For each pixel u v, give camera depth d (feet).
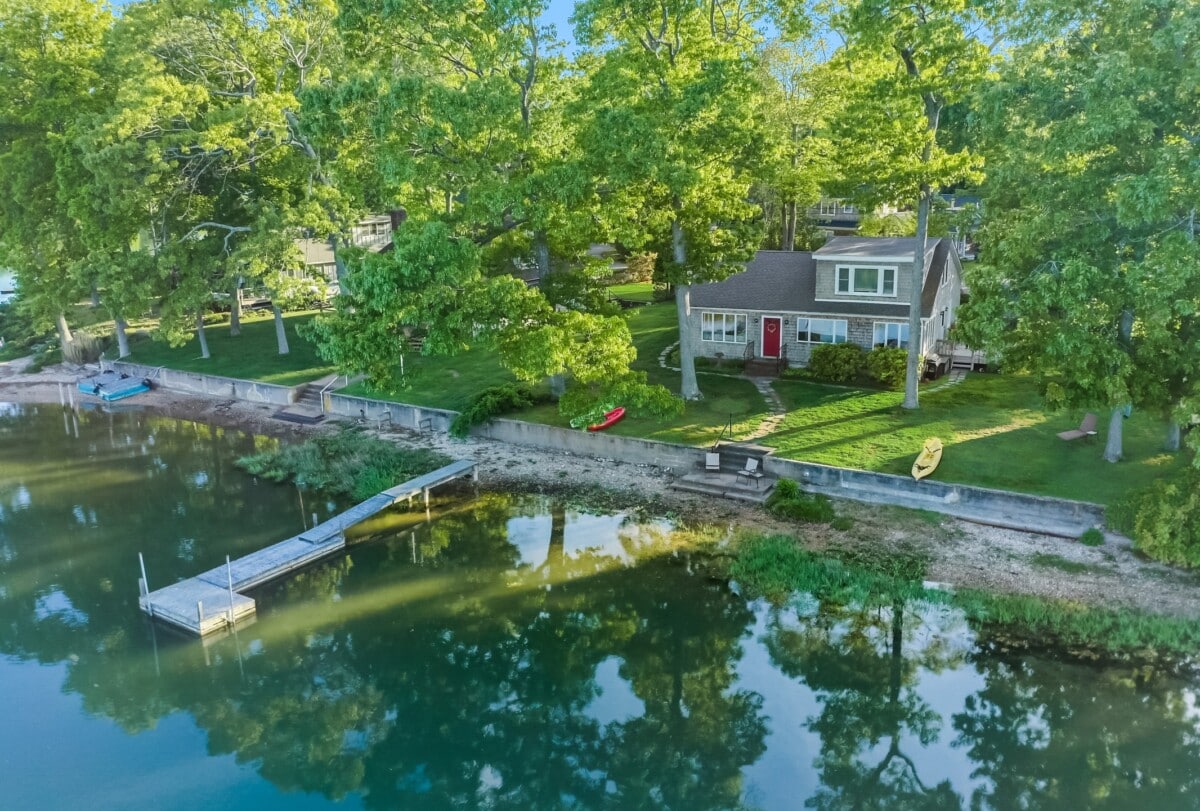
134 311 151.33
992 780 59.57
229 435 138.82
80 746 66.03
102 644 79.15
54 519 107.34
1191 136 71.87
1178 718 62.54
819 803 58.95
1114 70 69.00
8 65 155.33
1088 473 93.09
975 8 94.53
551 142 113.50
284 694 72.54
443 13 99.60
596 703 71.00
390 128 97.55
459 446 124.47
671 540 93.81
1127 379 79.82
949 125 161.58
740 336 139.54
